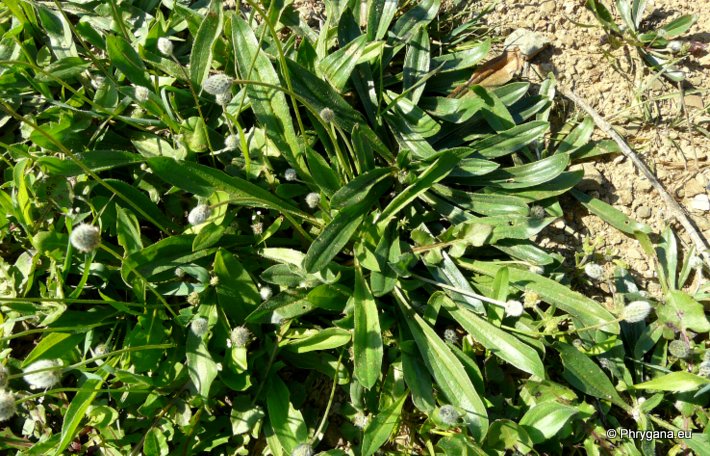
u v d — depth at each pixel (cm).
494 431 27
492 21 39
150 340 27
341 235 29
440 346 28
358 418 28
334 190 30
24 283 28
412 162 32
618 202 35
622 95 38
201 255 28
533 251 31
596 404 29
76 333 27
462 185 34
